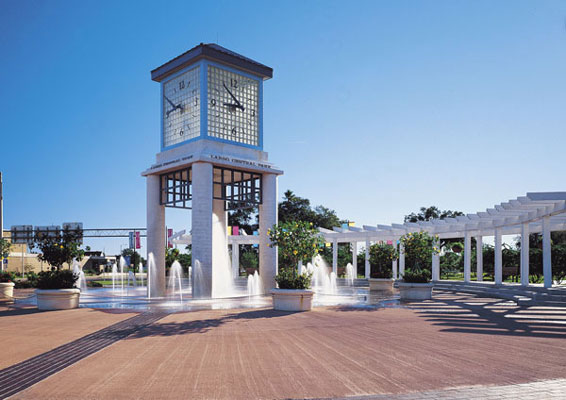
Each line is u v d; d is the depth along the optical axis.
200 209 17.97
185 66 19.75
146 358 6.83
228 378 5.69
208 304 14.97
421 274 17.34
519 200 15.79
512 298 15.91
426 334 8.88
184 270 35.16
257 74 20.83
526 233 18.31
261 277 20.00
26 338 8.65
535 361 6.51
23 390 5.27
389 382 5.46
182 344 7.90
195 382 5.52
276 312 12.59
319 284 29.08
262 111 21.05
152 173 20.30
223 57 19.25
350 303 15.27
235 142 19.70
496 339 8.30
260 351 7.29
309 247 13.59
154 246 20.00
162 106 20.89
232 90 20.06
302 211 46.03
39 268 52.81
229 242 31.47
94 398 4.95
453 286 21.73
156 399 4.89
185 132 19.73
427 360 6.61
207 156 18.19
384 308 13.62
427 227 25.09
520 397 4.84
